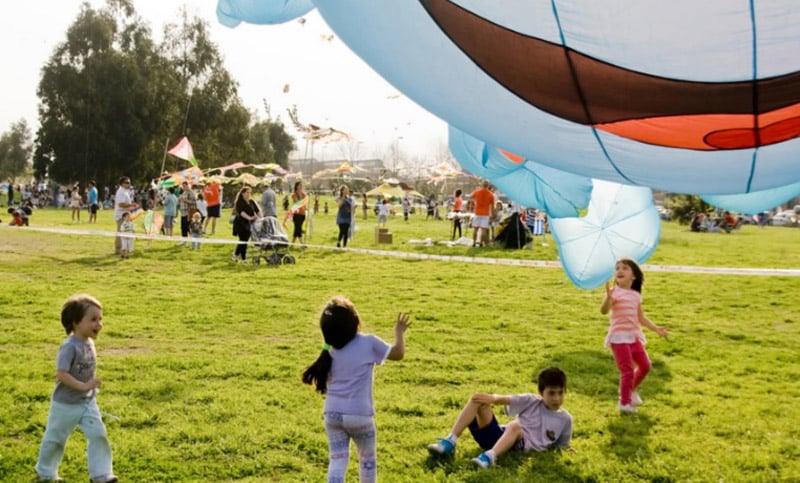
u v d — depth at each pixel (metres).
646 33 3.22
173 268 14.92
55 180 53.88
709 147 3.69
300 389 6.73
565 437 5.44
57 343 8.27
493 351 8.39
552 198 6.31
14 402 6.12
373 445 4.41
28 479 4.67
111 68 52.72
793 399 6.83
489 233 22.22
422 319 10.17
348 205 19.31
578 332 9.52
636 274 6.54
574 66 3.45
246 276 13.94
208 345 8.38
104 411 5.95
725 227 36.16
